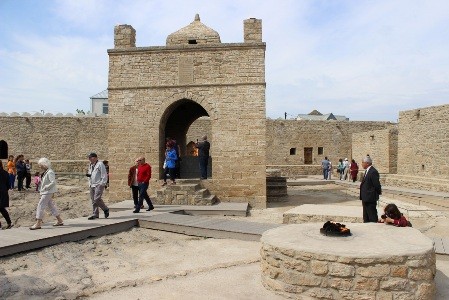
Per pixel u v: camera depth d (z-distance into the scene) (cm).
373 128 3781
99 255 820
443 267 704
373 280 518
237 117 1530
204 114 2162
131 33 1619
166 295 580
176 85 1562
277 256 577
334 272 529
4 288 605
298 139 3662
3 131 3291
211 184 1532
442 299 553
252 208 1501
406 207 1422
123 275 691
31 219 1401
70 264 745
